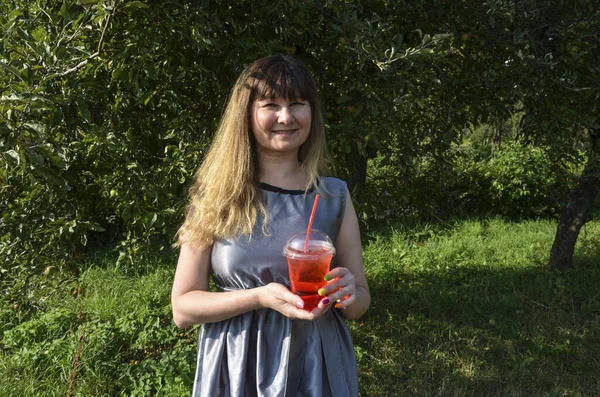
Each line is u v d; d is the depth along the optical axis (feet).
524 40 12.70
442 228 17.43
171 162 11.34
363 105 11.07
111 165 10.78
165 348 16.30
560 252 23.66
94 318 18.03
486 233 31.37
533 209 35.27
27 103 7.66
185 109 12.14
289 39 11.21
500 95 13.96
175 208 11.27
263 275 5.22
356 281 5.67
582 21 13.55
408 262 24.81
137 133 11.94
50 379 13.89
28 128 7.80
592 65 13.43
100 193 11.52
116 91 11.16
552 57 13.11
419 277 23.03
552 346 16.20
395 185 14.60
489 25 13.35
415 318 18.24
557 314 18.51
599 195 27.09
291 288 4.95
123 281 21.83
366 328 17.60
